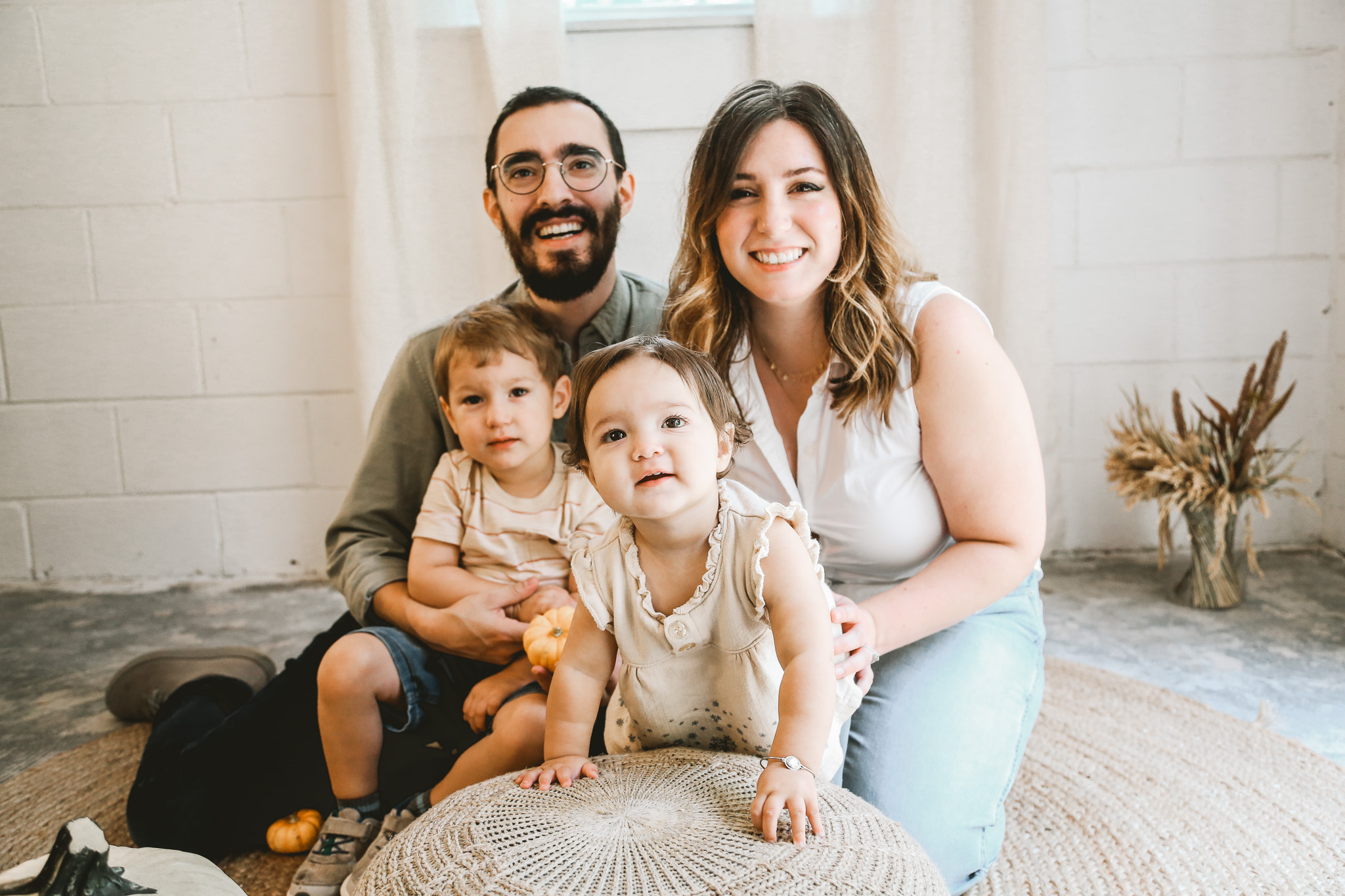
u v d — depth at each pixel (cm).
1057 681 195
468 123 258
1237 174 261
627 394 102
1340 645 207
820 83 250
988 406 126
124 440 277
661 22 257
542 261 167
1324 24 253
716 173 126
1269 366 221
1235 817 144
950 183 255
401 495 168
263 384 276
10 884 92
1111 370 270
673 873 82
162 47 260
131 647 230
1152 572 260
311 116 263
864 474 132
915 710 125
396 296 260
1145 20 255
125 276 270
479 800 99
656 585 111
